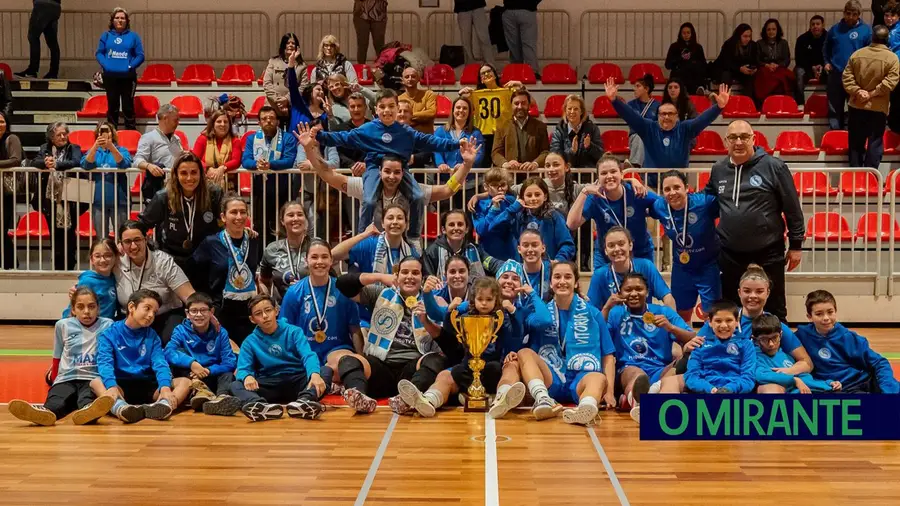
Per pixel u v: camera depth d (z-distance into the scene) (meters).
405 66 12.02
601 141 9.62
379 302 6.68
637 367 6.36
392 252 7.07
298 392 6.43
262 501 4.18
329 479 4.53
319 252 6.68
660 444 5.27
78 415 5.77
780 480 4.53
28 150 13.33
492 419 5.93
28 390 6.93
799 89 13.46
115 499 4.21
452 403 6.48
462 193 9.06
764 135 12.98
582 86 13.83
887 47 11.96
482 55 14.21
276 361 6.40
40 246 10.12
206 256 7.16
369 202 7.66
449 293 6.76
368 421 5.89
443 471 4.67
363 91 9.88
